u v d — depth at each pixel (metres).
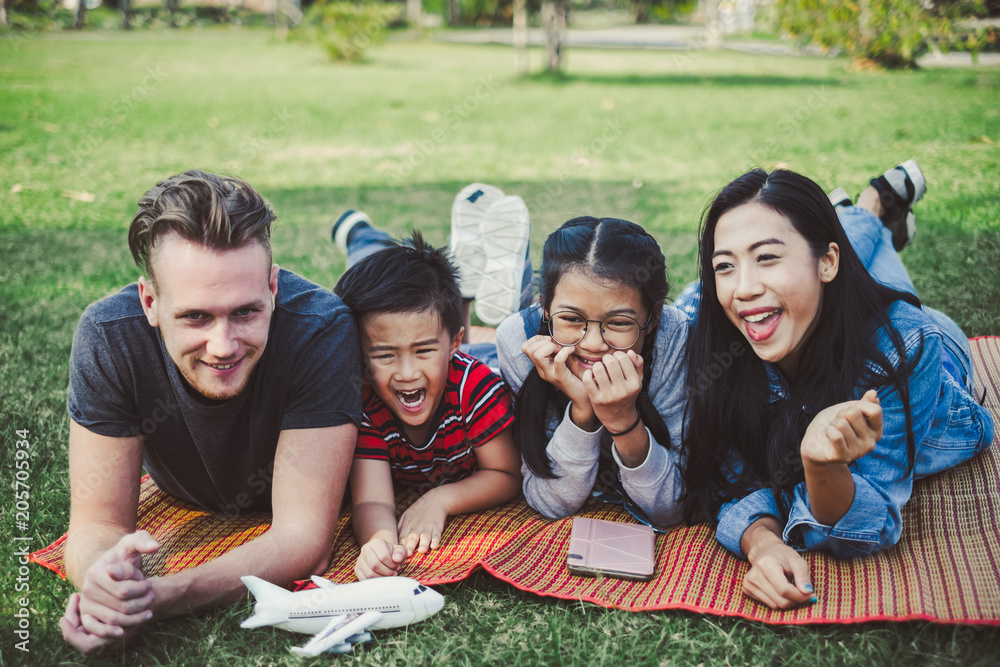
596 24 36.69
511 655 2.01
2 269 4.97
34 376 3.54
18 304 4.38
